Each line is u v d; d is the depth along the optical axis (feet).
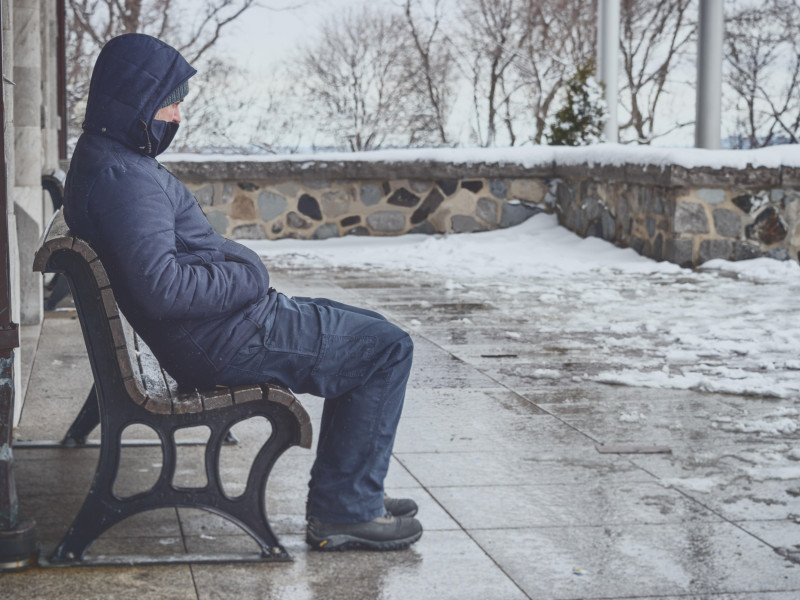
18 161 19.85
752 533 9.52
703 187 29.55
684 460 11.89
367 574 8.50
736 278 27.89
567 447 12.46
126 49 8.24
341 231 39.32
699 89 37.91
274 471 11.46
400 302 24.82
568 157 36.83
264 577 8.39
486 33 78.07
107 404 8.32
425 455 12.12
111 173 8.04
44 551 8.80
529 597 8.05
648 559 8.87
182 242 8.48
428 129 79.10
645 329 20.76
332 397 9.09
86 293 8.12
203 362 8.57
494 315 22.74
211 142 72.74
